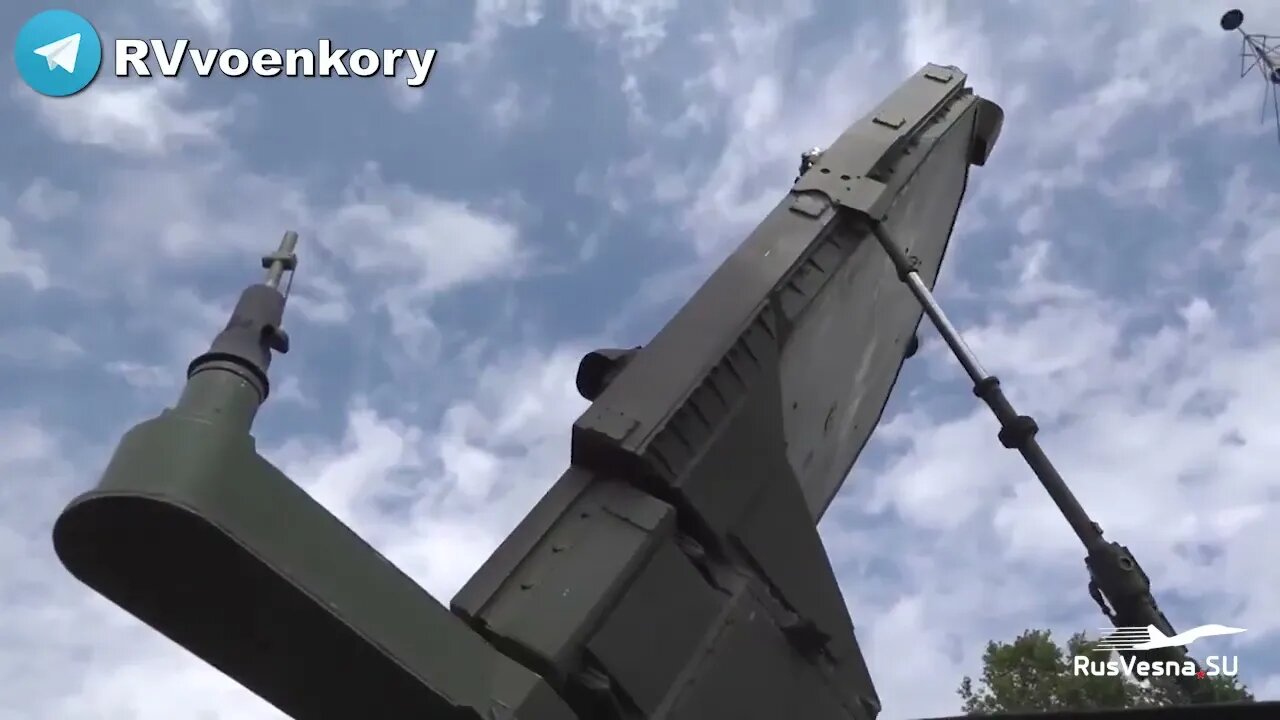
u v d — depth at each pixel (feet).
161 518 11.75
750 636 20.10
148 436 12.36
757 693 19.74
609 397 21.03
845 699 22.71
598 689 16.55
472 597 17.48
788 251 26.37
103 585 12.61
